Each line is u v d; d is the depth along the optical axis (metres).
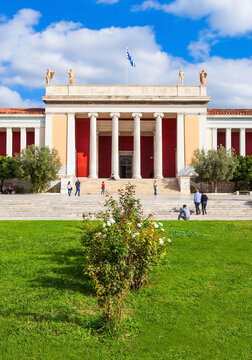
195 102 43.81
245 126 44.31
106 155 49.84
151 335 5.59
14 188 40.66
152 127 48.72
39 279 8.23
